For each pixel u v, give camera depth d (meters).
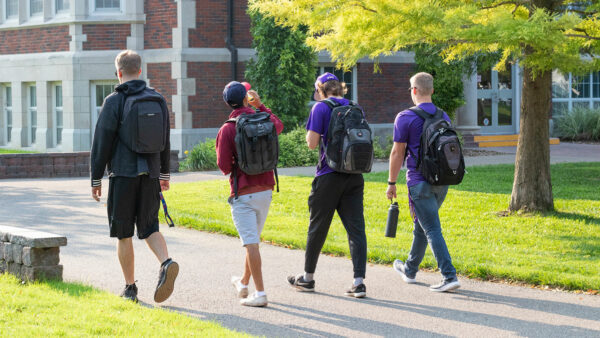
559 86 47.38
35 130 39.88
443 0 15.47
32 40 38.53
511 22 13.77
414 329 9.29
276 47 34.47
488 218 17.39
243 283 10.81
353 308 10.27
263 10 16.42
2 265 11.33
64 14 37.38
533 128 17.84
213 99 35.47
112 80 36.66
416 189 10.95
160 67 35.44
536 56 15.12
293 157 32.28
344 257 13.78
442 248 11.02
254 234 10.37
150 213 10.12
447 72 33.06
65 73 36.69
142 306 9.96
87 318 9.01
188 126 35.09
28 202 20.78
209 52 35.25
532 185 17.89
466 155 35.91
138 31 36.00
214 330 8.83
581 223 16.52
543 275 11.62
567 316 9.84
